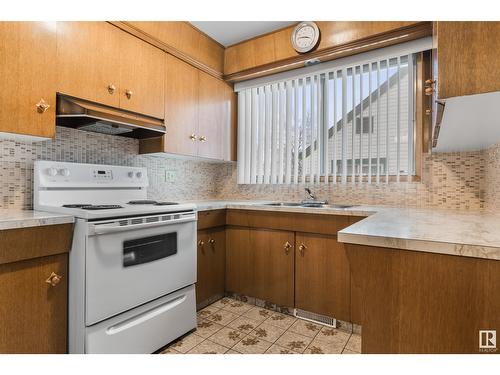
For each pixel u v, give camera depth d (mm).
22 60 1481
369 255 899
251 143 3012
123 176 2188
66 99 1636
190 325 1938
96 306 1404
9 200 1698
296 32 2451
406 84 2223
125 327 1535
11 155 1710
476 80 802
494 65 787
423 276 816
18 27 1473
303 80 2660
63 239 1407
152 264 1694
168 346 1760
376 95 2324
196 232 2045
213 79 2773
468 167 2047
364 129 2383
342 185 2537
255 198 3043
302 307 2152
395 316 853
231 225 2539
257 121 2979
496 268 729
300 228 2156
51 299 1378
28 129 1501
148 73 2135
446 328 784
